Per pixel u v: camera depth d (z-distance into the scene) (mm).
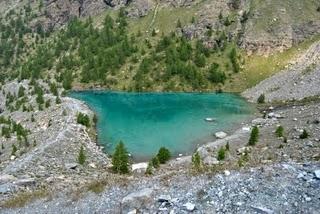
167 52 185250
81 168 67188
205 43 189875
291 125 84250
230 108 126875
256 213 30406
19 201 43125
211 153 70875
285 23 179250
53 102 134875
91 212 37156
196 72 169375
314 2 185750
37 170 64938
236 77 166875
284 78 145625
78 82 188500
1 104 175375
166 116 119750
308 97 120438
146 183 39562
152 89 170500
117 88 178000
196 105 134375
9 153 87688
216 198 33406
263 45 176125
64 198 41375
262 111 118875
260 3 195125
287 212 30219
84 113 117312
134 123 112438
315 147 59250
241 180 35344
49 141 84688
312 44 166000
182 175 39344
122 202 35906
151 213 33531
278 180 34375
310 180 33656
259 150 65562
